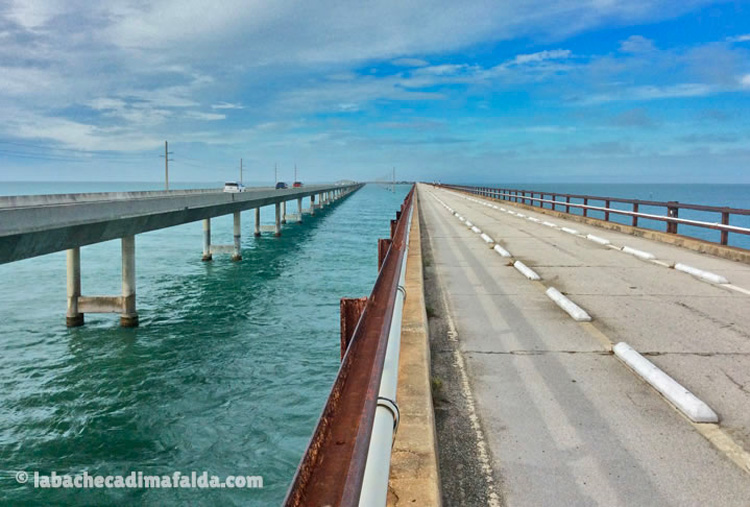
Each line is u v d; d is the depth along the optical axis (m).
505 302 8.55
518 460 3.61
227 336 15.64
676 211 16.80
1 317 18.02
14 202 20.45
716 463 3.54
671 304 8.30
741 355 5.78
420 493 2.65
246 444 9.25
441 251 15.22
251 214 104.50
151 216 19.89
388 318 3.64
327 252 37.47
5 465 8.57
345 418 2.12
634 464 3.54
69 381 12.10
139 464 8.62
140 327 16.69
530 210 36.62
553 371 5.34
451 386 4.96
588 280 10.41
